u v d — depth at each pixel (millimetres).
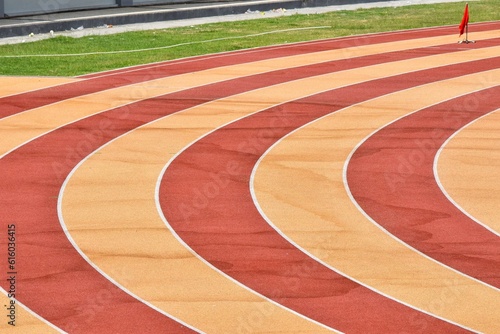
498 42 30984
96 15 33844
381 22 34875
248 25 33938
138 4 37344
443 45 30359
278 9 37906
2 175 17078
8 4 33281
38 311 11531
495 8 39000
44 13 34375
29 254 13375
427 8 38969
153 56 28125
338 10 38094
